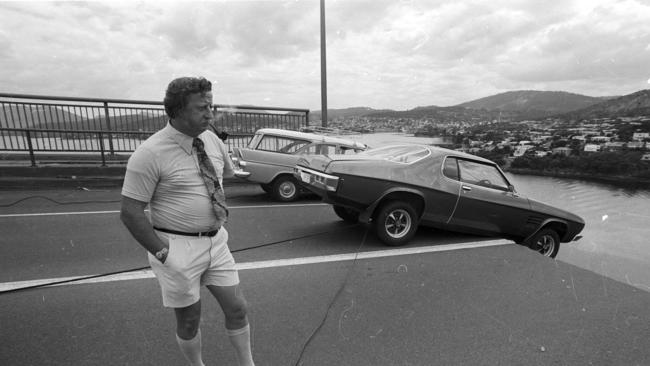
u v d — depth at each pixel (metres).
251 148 7.04
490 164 4.96
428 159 4.59
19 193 7.09
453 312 2.88
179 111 1.56
